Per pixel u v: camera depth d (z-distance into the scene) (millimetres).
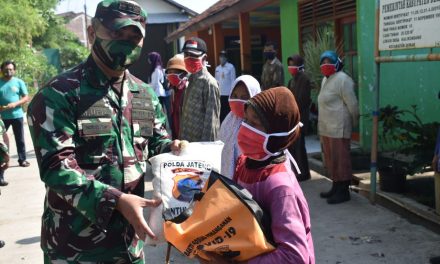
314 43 9914
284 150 2119
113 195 2098
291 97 2082
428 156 5473
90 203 2096
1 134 5562
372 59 8219
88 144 2262
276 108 2020
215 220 1861
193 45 4766
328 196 6207
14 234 5574
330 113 5887
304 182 7055
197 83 4754
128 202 2086
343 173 5906
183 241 1923
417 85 7324
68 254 2324
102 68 2330
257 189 2010
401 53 7559
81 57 34875
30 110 2227
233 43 19062
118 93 2393
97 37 2268
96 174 2279
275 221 1890
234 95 3492
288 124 2039
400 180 5875
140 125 2459
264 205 1978
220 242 1859
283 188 1935
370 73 8305
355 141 9148
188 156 2725
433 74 6973
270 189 1959
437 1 4762
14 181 8227
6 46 18922
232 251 1844
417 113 7363
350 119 5879
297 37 11336
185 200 2570
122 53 2266
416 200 5527
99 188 2111
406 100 7602
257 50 18297
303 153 7094
